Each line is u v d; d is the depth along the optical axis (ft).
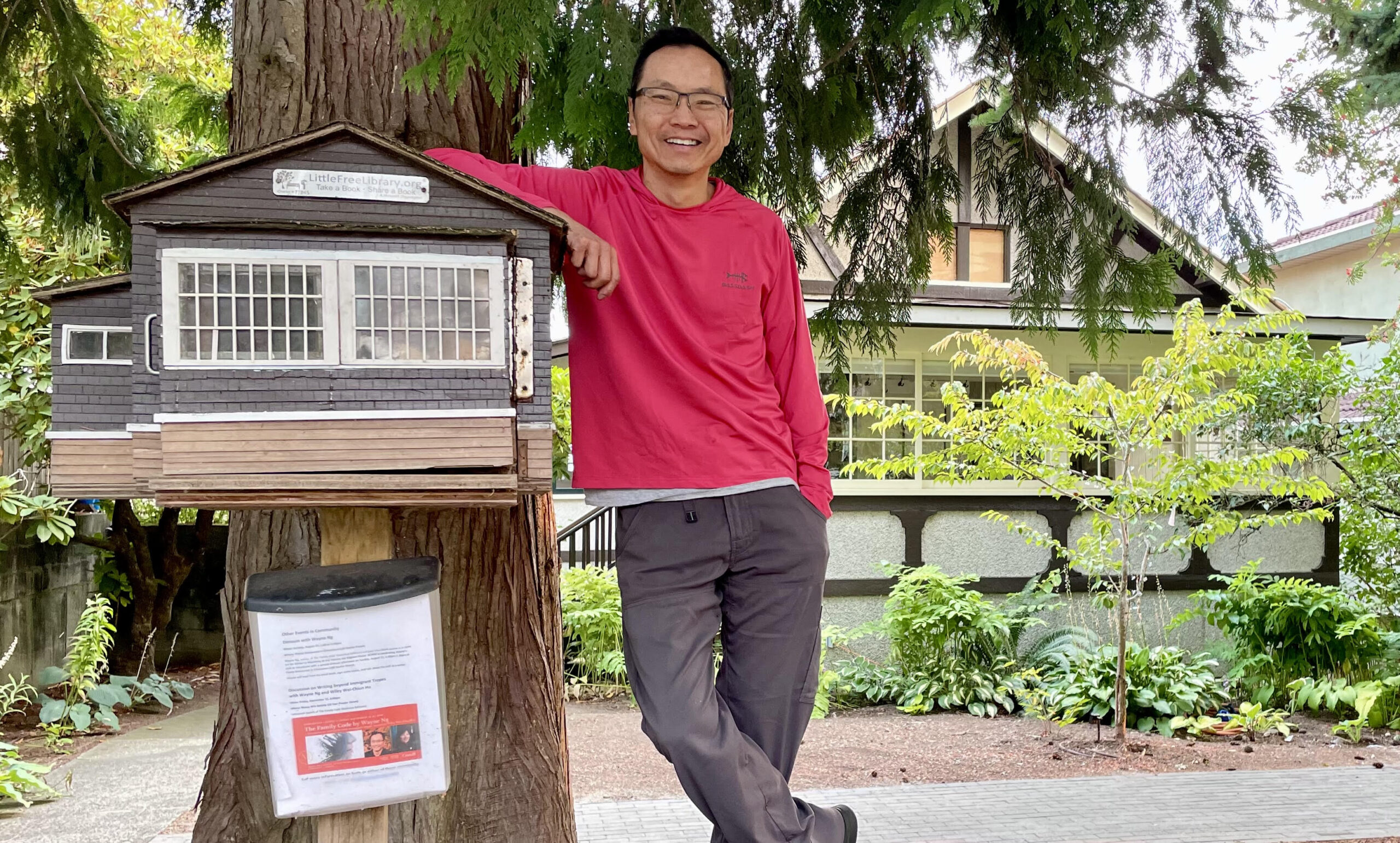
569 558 26.53
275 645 4.51
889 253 10.49
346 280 4.14
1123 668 18.31
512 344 4.34
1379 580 27.04
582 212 6.00
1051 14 7.98
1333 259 45.01
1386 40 19.97
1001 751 17.76
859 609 26.27
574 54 5.61
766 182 9.29
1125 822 12.94
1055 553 26.86
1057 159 10.07
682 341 5.98
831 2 8.14
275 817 6.59
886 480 26.61
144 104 12.35
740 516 6.04
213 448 4.01
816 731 19.60
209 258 4.04
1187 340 16.93
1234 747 18.35
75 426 4.28
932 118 10.02
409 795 4.64
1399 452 23.99
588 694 22.66
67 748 17.67
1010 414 18.04
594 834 12.35
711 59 6.02
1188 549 18.65
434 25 5.33
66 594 23.62
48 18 10.09
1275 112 8.55
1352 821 13.03
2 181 11.50
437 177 4.35
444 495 4.19
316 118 6.56
